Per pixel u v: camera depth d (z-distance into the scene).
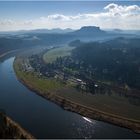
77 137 152.12
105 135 157.50
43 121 172.75
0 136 140.88
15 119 174.50
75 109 197.00
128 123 174.50
